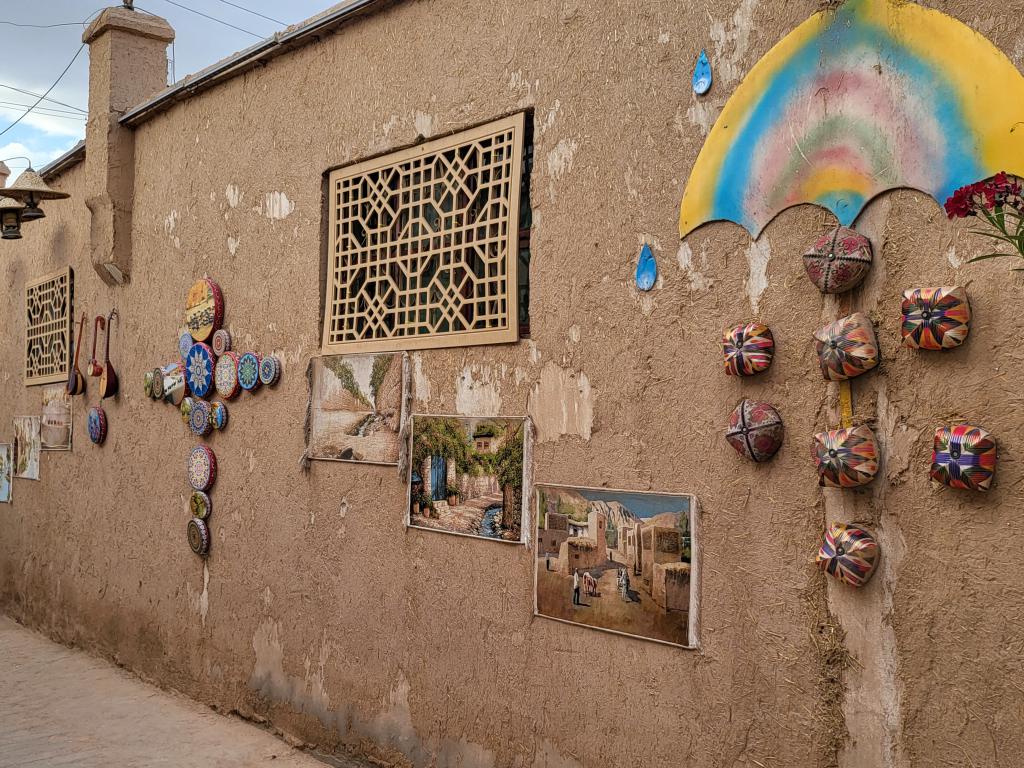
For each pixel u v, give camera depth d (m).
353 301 4.59
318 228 4.80
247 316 5.28
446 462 4.05
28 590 7.86
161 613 5.99
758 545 2.97
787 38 2.92
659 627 3.21
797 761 2.84
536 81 3.72
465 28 4.04
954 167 2.54
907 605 2.62
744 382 3.02
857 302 2.75
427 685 4.12
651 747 3.24
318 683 4.71
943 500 2.56
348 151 4.62
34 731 5.21
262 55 5.08
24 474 8.00
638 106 3.35
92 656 6.77
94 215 6.59
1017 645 2.41
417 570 4.19
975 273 2.51
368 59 4.53
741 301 3.04
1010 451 2.43
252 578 5.19
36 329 7.92
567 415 3.56
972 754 2.49
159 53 6.64
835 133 2.80
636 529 3.30
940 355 2.57
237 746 4.86
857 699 2.72
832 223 2.82
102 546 6.73
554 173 3.63
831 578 2.79
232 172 5.43
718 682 3.05
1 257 8.73
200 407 5.57
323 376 4.74
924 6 2.61
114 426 6.62
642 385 3.32
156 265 6.15
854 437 2.68
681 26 3.22
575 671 3.50
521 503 3.72
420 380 4.21
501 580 3.80
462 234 4.04
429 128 4.19
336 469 4.65
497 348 3.86
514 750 3.71
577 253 3.54
